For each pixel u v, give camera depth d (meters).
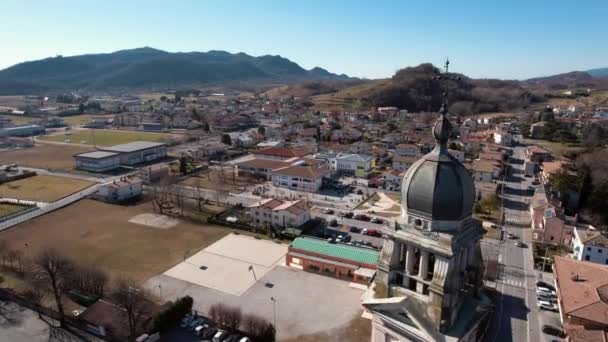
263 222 114.38
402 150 194.75
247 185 154.75
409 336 26.06
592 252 89.44
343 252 88.31
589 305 66.69
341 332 67.69
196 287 81.38
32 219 116.06
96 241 101.94
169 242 102.06
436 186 24.30
